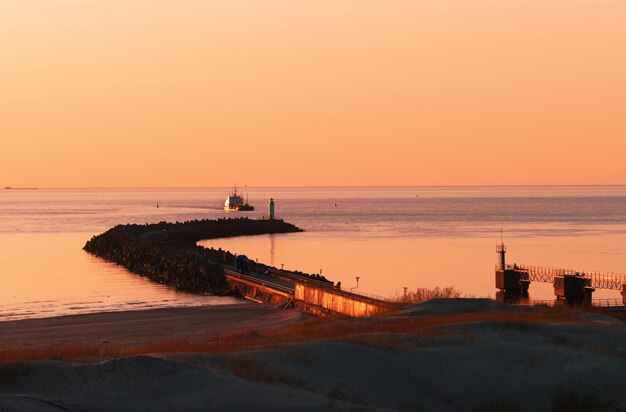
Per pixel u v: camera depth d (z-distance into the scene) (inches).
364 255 7322.8
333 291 3767.2
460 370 1836.9
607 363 1918.1
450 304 3159.5
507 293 4923.7
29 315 3880.4
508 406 1672.0
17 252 7677.2
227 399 1386.6
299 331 2573.8
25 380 1499.8
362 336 2113.7
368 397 1649.9
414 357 1900.8
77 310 4065.0
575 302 4190.5
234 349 1962.4
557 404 1702.8
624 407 1706.4
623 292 4178.2
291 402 1408.7
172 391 1421.0
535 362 1918.1
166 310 3966.5
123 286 5132.9
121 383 1449.3
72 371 1520.7
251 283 4628.4
